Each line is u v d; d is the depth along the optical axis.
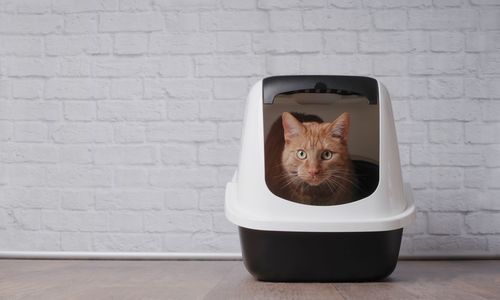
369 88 1.27
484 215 1.87
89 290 1.17
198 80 1.91
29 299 1.05
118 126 1.92
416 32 1.89
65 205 1.92
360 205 1.22
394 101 1.88
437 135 1.88
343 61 1.89
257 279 1.30
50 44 1.94
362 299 1.04
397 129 1.88
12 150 1.93
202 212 1.90
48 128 1.93
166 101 1.92
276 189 1.23
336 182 1.23
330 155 1.23
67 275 1.45
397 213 1.25
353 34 1.89
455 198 1.87
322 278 1.26
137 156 1.92
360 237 1.23
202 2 1.92
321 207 1.22
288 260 1.24
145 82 1.92
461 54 1.88
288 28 1.90
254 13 1.91
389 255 1.25
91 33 1.94
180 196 1.90
